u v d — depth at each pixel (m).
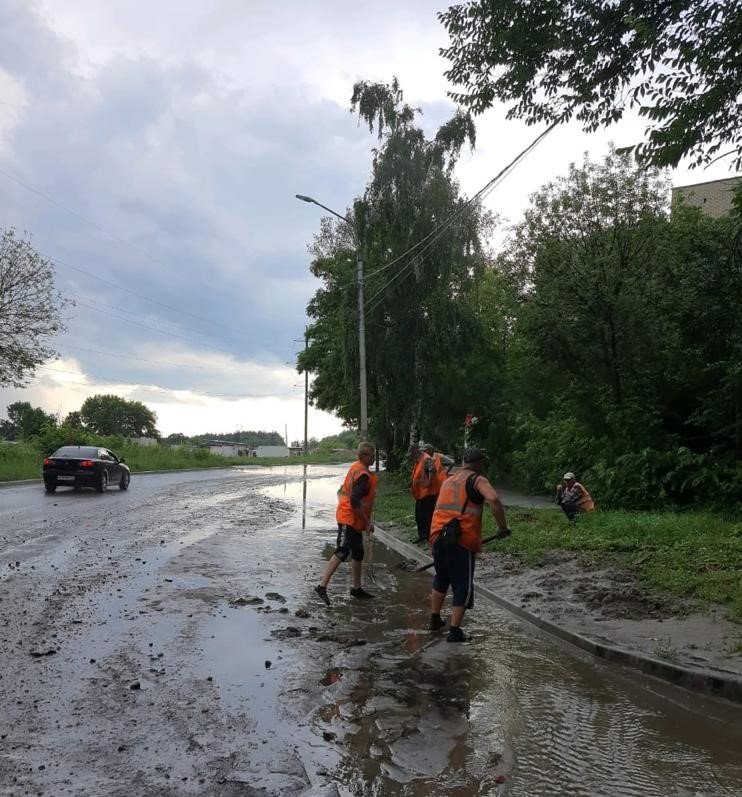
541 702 4.81
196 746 3.92
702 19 6.96
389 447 36.97
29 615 6.71
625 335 15.80
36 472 28.66
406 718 4.43
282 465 66.69
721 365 14.39
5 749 3.82
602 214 21.05
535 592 8.23
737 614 6.47
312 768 3.70
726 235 14.37
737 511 13.41
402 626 6.90
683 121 7.08
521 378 25.23
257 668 5.35
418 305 27.55
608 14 7.53
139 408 115.75
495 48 8.05
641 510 14.95
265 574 9.28
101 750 3.84
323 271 37.91
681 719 4.54
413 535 13.48
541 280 17.69
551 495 21.08
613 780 3.64
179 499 20.55
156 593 7.84
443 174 27.66
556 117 8.56
